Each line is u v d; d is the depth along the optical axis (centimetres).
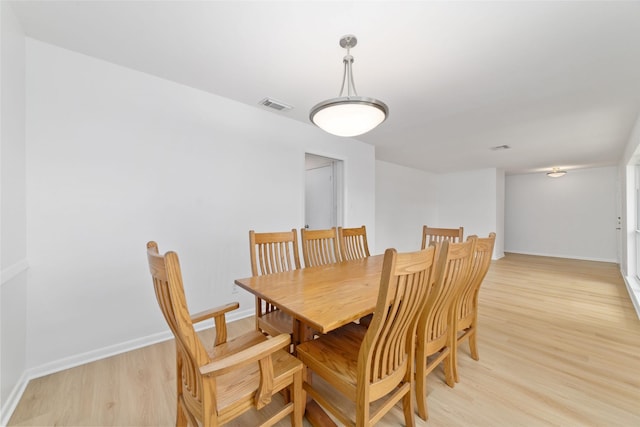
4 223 146
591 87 234
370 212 434
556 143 412
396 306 109
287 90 249
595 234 629
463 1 142
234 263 274
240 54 194
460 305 183
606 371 189
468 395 165
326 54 193
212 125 257
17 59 162
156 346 221
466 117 307
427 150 470
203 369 91
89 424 140
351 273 195
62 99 187
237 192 276
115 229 208
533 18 153
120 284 211
